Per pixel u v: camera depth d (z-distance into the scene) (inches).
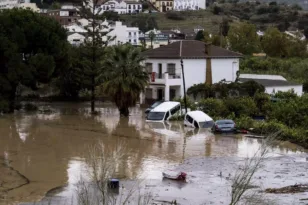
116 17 6451.8
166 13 7214.6
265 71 3499.0
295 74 3378.4
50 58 2374.5
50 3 7716.5
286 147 1551.4
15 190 1099.3
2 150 1498.5
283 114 1895.9
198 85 2485.2
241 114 2042.3
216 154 1446.9
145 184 1119.0
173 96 2578.7
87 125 1972.2
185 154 1449.3
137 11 7475.4
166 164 1325.0
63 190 1094.4
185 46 2637.8
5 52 2278.5
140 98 2679.6
